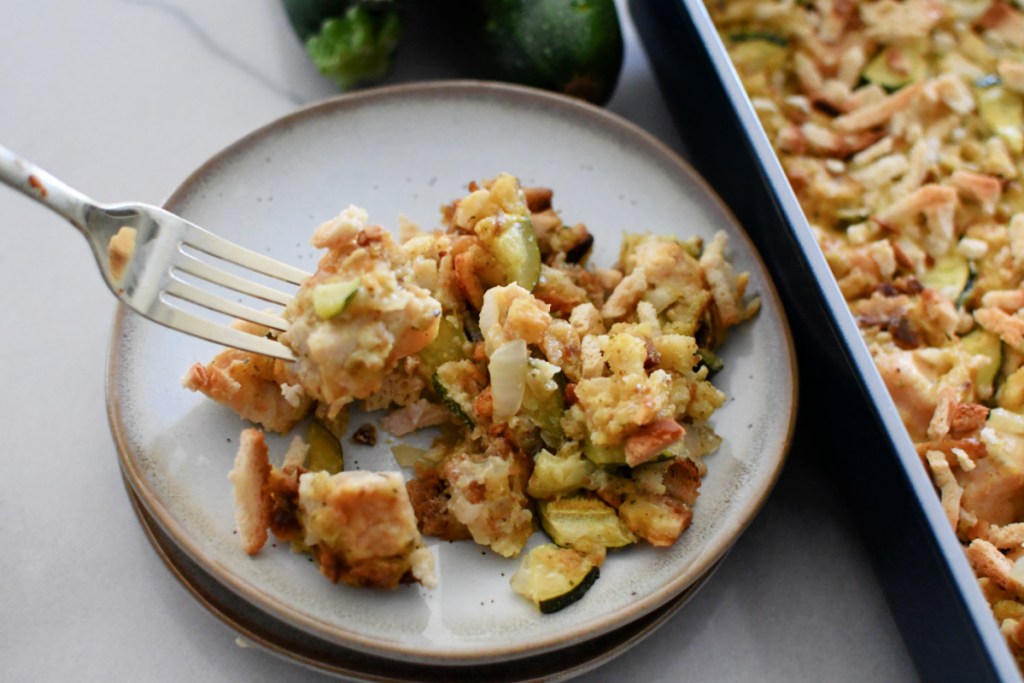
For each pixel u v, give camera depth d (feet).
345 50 1.47
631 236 1.31
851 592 1.26
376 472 1.13
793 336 1.32
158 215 1.10
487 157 1.38
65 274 1.36
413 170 1.36
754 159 1.26
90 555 1.21
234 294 1.26
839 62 1.50
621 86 1.58
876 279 1.37
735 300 1.27
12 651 1.16
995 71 1.50
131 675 1.16
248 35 1.58
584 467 1.15
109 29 1.55
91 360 1.32
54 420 1.28
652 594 1.11
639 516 1.13
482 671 1.10
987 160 1.44
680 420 1.22
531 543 1.14
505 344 1.14
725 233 1.31
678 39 1.39
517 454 1.17
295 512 1.09
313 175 1.34
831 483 1.31
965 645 1.08
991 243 1.39
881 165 1.42
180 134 1.48
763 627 1.23
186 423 1.16
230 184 1.31
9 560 1.20
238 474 1.07
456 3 1.51
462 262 1.20
